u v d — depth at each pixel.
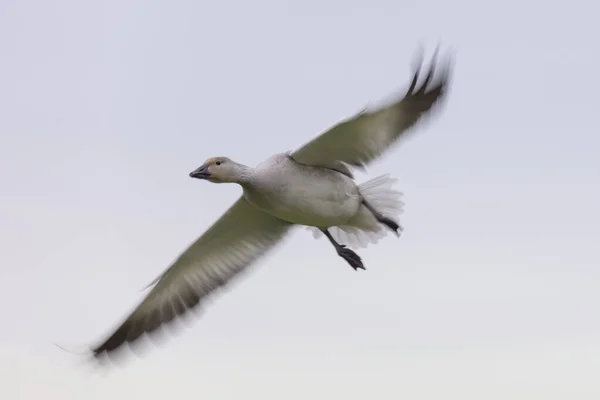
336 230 16.44
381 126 14.72
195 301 16.11
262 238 16.31
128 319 15.77
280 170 15.23
